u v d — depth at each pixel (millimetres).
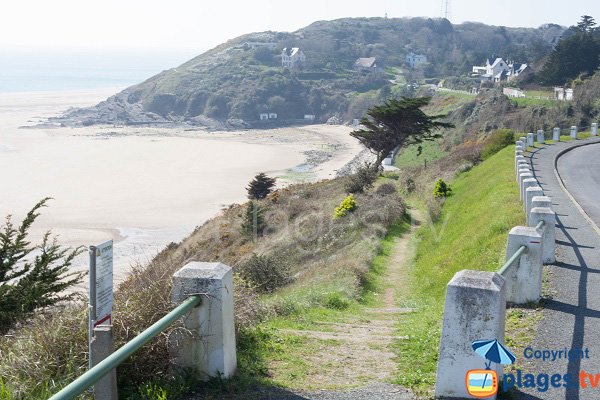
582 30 138375
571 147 39344
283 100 193625
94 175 82875
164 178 81562
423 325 9977
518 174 23734
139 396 5914
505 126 76000
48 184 75250
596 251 12836
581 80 87125
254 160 102312
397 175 49469
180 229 54844
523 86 105625
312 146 128750
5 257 9898
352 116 184000
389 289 18609
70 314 6727
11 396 5387
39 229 52969
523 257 9227
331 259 23547
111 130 152125
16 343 6480
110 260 5273
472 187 31219
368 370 7301
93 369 4352
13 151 103750
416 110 48719
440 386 5949
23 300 8852
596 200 20938
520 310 9031
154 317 6480
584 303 9312
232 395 6141
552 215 11766
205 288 6246
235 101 191000
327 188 43031
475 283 5836
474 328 5801
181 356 6328
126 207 63156
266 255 21219
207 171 88812
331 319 12023
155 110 198625
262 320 10414
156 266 8836
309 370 7234
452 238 21859
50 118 168625
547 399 5941
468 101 103875
